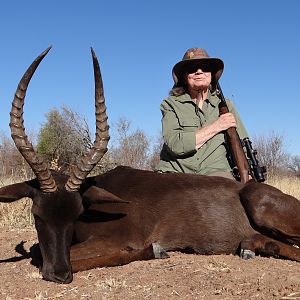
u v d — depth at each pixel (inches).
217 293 66.4
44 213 75.5
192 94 106.5
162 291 68.0
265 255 87.4
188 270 76.8
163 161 106.6
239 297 64.6
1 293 71.0
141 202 88.1
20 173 199.2
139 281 72.6
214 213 88.7
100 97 79.0
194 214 88.5
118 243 84.4
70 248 82.0
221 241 88.7
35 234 114.4
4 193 78.3
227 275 73.5
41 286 72.7
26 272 81.7
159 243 88.0
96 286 71.4
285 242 88.1
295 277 72.1
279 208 85.7
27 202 133.7
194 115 105.0
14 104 75.8
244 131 108.7
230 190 90.7
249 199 87.4
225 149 104.2
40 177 75.6
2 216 131.4
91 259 80.3
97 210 86.9
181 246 89.2
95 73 78.4
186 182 91.2
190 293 66.9
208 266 78.2
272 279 71.2
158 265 80.2
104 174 95.0
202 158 102.0
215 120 104.5
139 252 83.4
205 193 89.9
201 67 104.3
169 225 88.0
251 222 88.7
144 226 86.9
